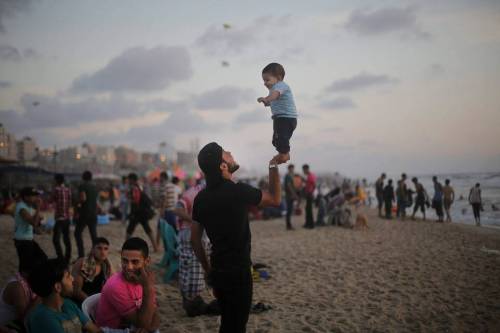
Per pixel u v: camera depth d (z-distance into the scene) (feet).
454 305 18.66
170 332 14.96
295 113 10.48
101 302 10.30
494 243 37.01
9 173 105.81
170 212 28.43
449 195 59.16
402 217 62.54
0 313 10.68
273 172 9.78
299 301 19.24
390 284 22.39
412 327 15.84
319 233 44.42
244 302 9.11
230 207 9.02
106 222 54.65
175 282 22.70
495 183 244.01
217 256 9.20
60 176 27.20
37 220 21.03
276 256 30.96
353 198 52.90
